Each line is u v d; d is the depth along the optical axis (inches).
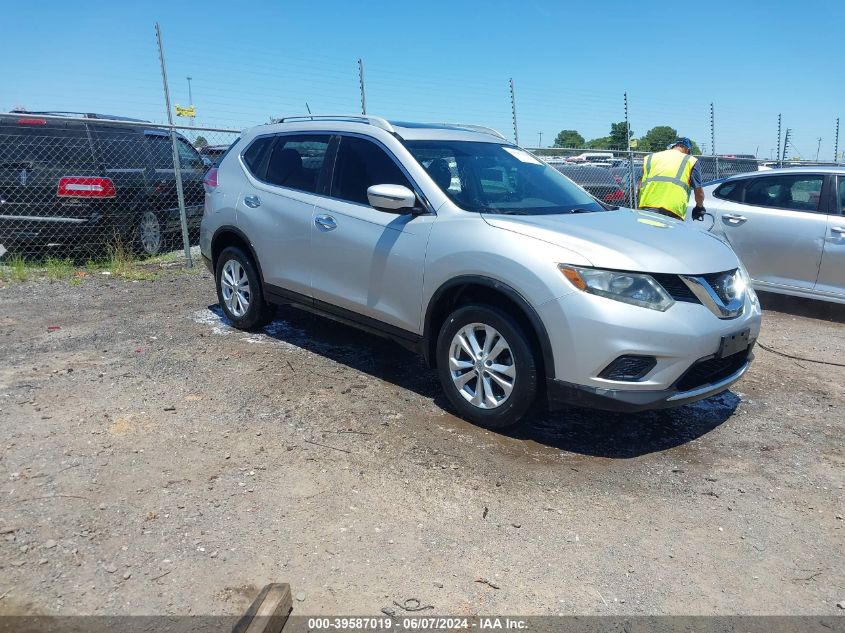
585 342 145.7
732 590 112.3
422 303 174.4
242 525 123.5
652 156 299.4
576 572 115.1
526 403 156.6
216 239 240.8
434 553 118.2
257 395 181.9
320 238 199.2
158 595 105.1
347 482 139.6
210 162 438.0
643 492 141.5
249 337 233.8
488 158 198.2
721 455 159.3
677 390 151.0
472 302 168.1
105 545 116.2
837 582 115.3
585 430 169.6
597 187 485.1
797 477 150.2
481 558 117.5
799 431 173.6
